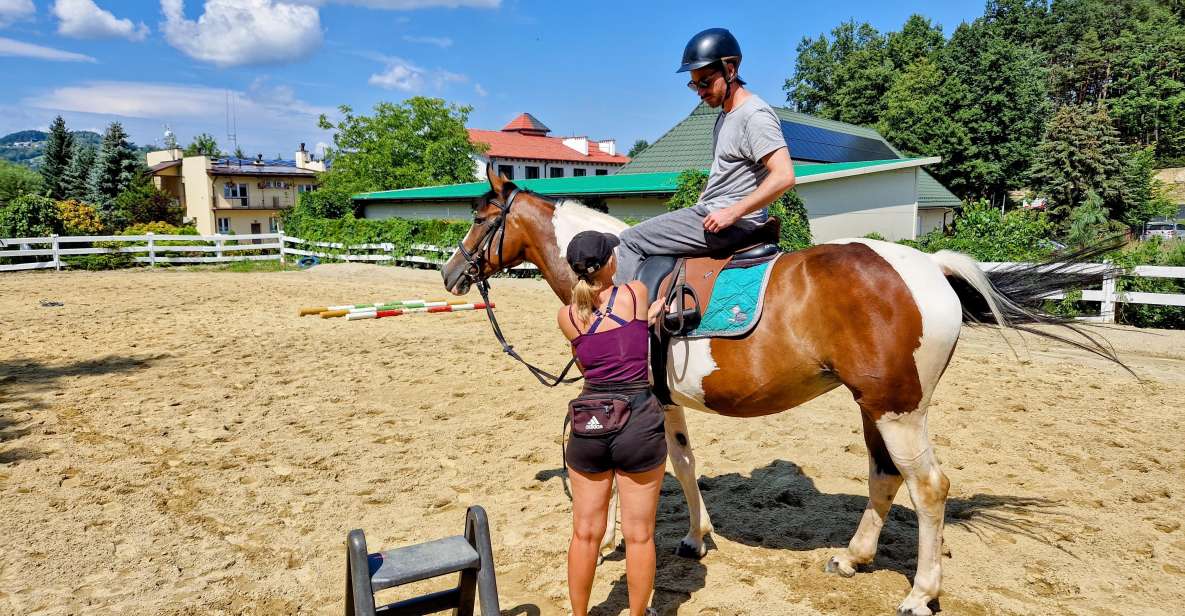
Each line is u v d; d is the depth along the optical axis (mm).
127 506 4770
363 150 44094
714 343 3455
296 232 26609
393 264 23406
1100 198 37219
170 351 9781
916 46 54625
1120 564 3883
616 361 2994
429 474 5387
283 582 3838
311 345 10250
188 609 3557
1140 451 5633
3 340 10516
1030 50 56844
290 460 5656
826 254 3445
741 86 3598
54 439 6098
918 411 3270
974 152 43156
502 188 4449
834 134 31219
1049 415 6652
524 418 6797
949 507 4656
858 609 3479
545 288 17375
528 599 3652
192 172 53125
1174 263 11172
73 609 3543
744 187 3580
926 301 3209
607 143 58250
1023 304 3451
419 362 9141
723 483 5203
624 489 3053
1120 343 9930
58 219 23469
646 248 3738
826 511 4684
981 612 3422
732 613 3473
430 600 3076
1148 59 70250
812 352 3350
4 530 4398
